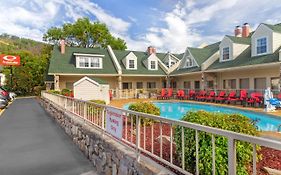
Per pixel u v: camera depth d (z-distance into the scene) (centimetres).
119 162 450
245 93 1930
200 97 2400
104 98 2219
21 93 4881
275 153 522
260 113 1438
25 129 1056
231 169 240
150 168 359
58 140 848
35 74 4947
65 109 1126
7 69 4894
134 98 2983
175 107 2191
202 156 388
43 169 557
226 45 2442
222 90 2352
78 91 2094
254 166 221
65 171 547
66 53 3100
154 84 3444
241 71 2273
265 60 1848
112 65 3181
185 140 428
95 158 582
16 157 650
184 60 3120
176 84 3378
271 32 1930
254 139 214
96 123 654
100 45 4612
